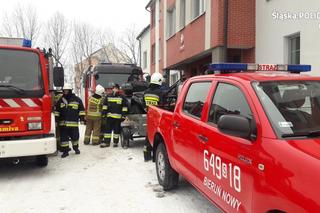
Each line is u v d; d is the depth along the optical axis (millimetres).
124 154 9789
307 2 10078
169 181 6180
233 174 3814
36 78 7512
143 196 6082
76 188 6660
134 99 10703
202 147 4633
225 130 3652
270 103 3689
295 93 3881
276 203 3045
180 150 5430
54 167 8422
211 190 4391
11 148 7137
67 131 9664
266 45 12055
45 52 8250
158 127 6434
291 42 11227
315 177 2729
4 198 6156
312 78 4199
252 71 4754
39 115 7410
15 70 7426
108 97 11055
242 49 13289
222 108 4406
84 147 11180
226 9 12445
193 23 15445
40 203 5863
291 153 3053
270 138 3334
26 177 7539
